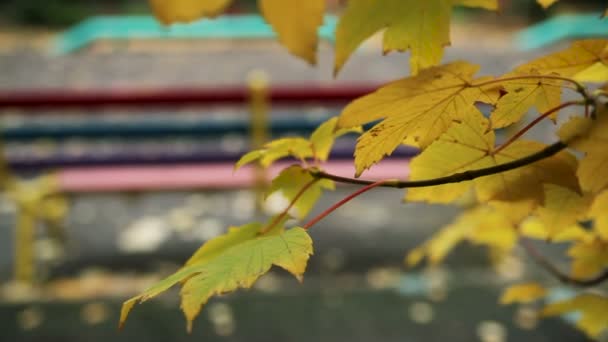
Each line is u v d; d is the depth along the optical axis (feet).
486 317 11.68
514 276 13.33
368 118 1.59
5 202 18.90
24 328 11.46
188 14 1.34
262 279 13.51
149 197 19.67
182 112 27.78
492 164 2.09
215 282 1.64
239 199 19.39
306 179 2.28
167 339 11.03
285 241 1.77
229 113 27.81
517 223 2.20
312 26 1.42
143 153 14.67
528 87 1.82
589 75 1.80
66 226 17.07
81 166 14.37
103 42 45.96
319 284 13.25
